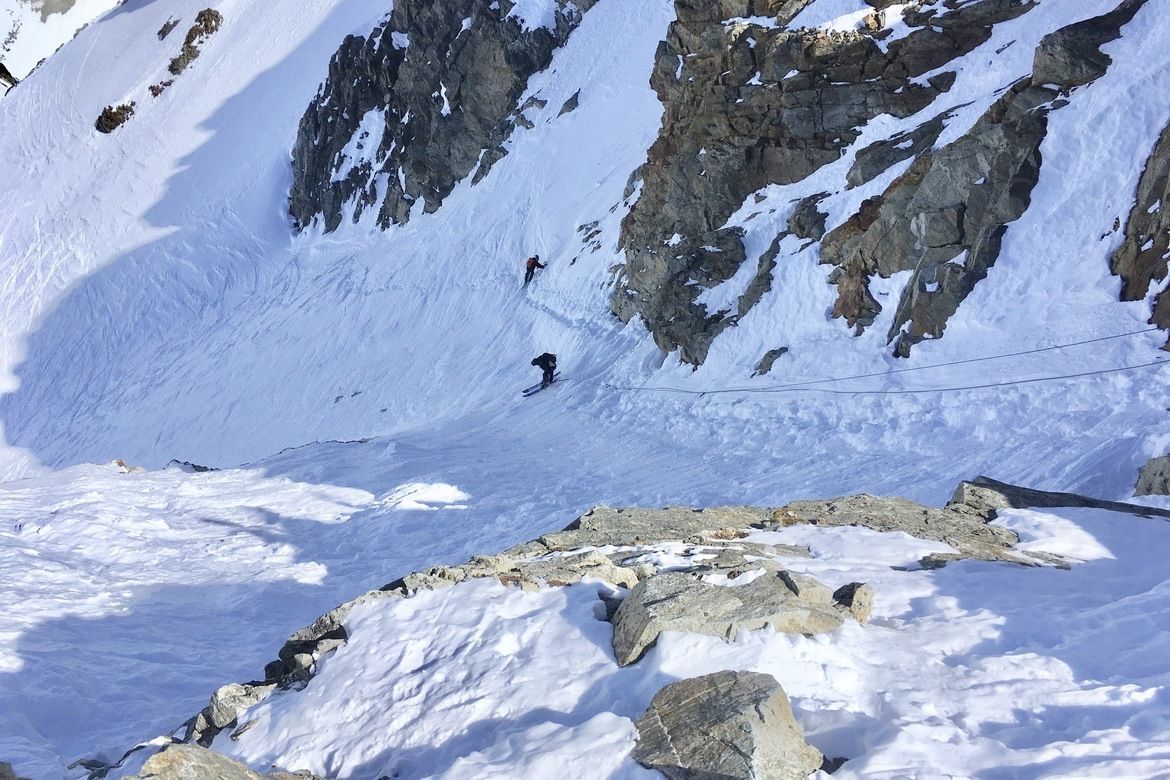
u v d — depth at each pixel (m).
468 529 18.20
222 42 76.38
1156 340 16.50
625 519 9.69
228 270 61.41
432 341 41.84
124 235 65.44
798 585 6.36
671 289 28.53
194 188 66.75
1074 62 20.53
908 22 26.05
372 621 7.03
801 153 26.95
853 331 22.39
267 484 23.00
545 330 35.84
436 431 28.84
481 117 51.28
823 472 17.84
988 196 20.31
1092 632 6.09
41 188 74.31
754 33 28.27
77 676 11.84
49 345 62.19
